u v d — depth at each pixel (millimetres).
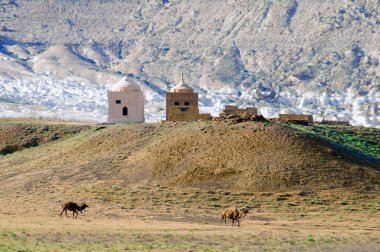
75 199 137875
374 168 148125
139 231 105250
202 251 87062
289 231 109375
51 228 105688
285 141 148750
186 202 134750
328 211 129250
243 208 130125
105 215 125688
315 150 147500
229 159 145625
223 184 139875
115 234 101000
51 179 150875
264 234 104375
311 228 114562
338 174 141375
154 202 135000
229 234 103438
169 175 144625
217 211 130000
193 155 148625
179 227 112438
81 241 94125
